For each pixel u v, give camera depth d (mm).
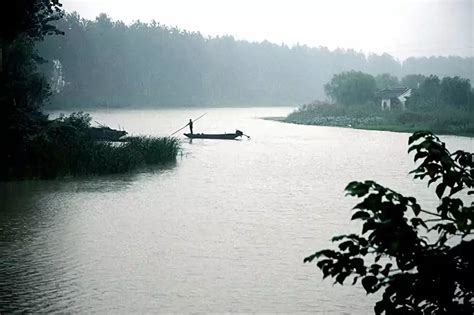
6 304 20641
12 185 46969
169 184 49375
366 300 21609
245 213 37688
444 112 128875
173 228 33094
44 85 64125
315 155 75688
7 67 56500
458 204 7695
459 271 7051
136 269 25141
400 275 7168
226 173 57344
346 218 36125
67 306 20578
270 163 66688
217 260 26672
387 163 67562
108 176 52469
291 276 24375
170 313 20016
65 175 51094
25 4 56562
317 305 21016
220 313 20109
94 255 27219
